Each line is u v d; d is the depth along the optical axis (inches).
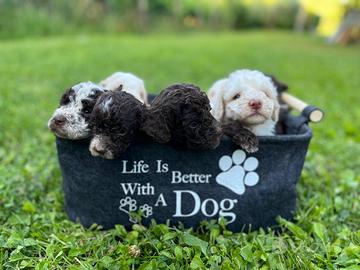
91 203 18.1
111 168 17.2
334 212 21.7
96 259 16.5
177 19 161.9
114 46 92.8
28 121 35.6
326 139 34.6
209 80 58.8
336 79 65.6
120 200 17.8
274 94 19.8
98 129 15.6
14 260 16.3
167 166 17.4
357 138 34.2
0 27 105.0
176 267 16.1
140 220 18.1
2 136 31.7
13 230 18.5
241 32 171.3
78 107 16.4
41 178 24.0
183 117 15.5
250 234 18.4
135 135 16.2
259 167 17.9
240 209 18.4
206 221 18.4
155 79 57.7
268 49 102.0
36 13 113.5
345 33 124.1
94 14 130.0
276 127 21.0
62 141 17.2
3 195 21.3
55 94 46.6
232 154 17.5
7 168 25.6
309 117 20.6
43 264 15.9
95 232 18.3
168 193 17.8
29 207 20.3
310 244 18.3
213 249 17.1
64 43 93.6
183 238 17.3
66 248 17.3
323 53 101.3
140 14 142.5
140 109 15.8
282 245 17.9
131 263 16.2
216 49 96.3
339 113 43.6
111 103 15.4
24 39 103.9
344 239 18.6
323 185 24.7
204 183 17.8
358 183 25.0
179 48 95.0
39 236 18.0
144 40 111.0
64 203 20.6
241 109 18.3
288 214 19.4
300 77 66.1
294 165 18.4
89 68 64.7
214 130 16.0
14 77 55.3
